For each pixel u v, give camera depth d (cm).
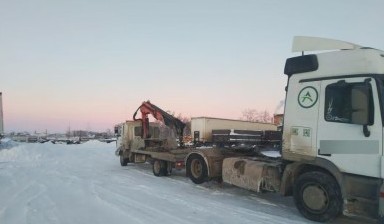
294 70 805
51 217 764
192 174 1145
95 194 1027
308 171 783
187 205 892
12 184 1209
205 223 730
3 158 2323
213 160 1092
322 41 807
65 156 2553
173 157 1345
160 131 1727
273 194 1036
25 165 1894
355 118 668
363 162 681
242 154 1134
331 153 726
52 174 1490
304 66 787
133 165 1906
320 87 759
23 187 1145
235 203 919
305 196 759
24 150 2570
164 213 807
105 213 801
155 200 949
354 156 693
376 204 663
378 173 660
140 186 1177
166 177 1408
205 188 1136
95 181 1288
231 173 980
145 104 1677
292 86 809
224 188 1134
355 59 710
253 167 913
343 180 706
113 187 1154
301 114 783
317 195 739
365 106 664
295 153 788
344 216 800
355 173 691
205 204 905
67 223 720
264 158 998
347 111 710
